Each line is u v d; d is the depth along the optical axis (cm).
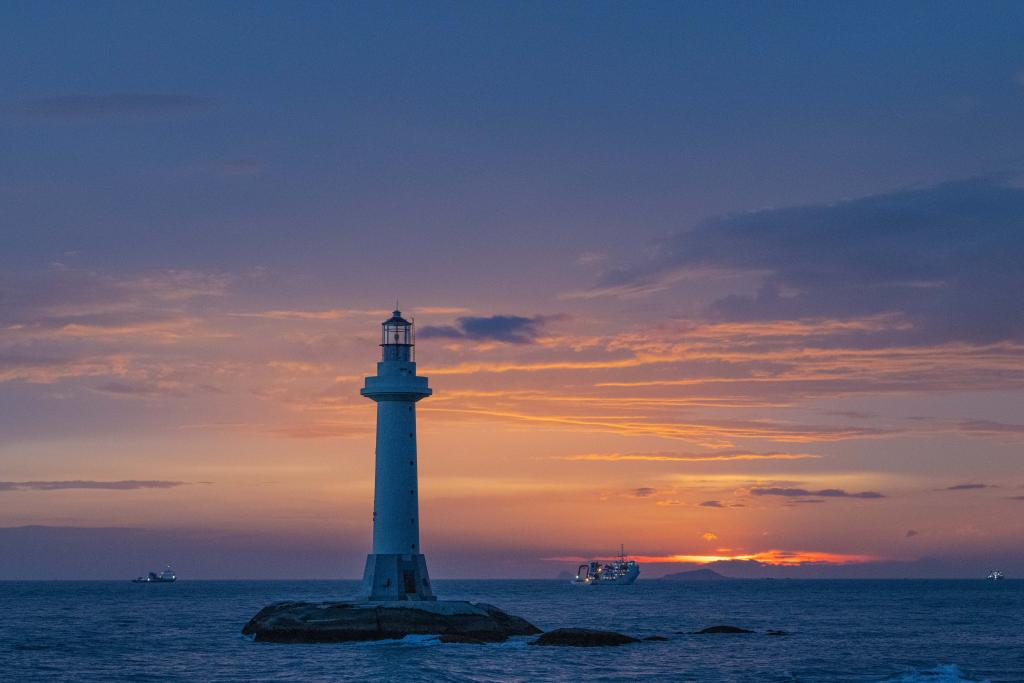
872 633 12294
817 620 15888
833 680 7212
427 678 6894
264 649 8900
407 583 9219
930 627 13750
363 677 6969
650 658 8469
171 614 18312
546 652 8612
